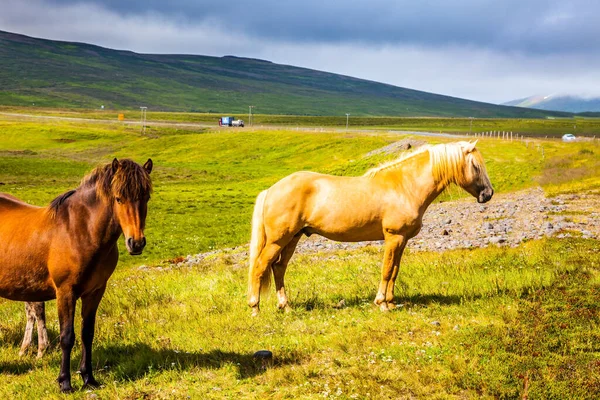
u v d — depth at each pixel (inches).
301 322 388.2
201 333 382.0
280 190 413.1
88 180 306.7
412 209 405.1
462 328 351.9
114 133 5679.1
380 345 331.9
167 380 303.0
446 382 278.4
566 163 1913.1
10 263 304.2
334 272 583.5
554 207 1034.7
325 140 4188.0
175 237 1432.1
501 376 279.3
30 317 369.7
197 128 6427.2
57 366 336.2
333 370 299.9
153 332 394.3
